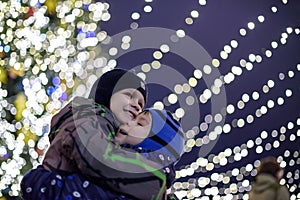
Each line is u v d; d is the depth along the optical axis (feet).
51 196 3.51
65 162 3.66
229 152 12.34
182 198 11.15
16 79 10.12
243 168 12.84
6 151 10.11
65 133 3.69
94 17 10.22
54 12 10.21
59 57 9.90
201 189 12.57
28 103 9.76
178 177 11.30
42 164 3.83
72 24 10.08
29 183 3.64
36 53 9.93
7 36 10.06
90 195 3.45
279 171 8.19
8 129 10.01
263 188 8.00
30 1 10.16
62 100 9.74
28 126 9.78
